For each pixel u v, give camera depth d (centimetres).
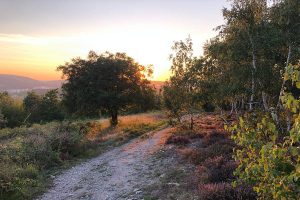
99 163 1852
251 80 1709
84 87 3434
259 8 1748
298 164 401
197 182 1189
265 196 513
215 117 3378
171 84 2588
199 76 2255
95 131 3078
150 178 1408
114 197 1231
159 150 1966
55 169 1727
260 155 491
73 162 1880
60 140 2022
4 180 1322
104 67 3403
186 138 2083
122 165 1734
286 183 418
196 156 1520
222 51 1816
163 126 3278
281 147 461
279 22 1608
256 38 1644
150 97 3641
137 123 3528
